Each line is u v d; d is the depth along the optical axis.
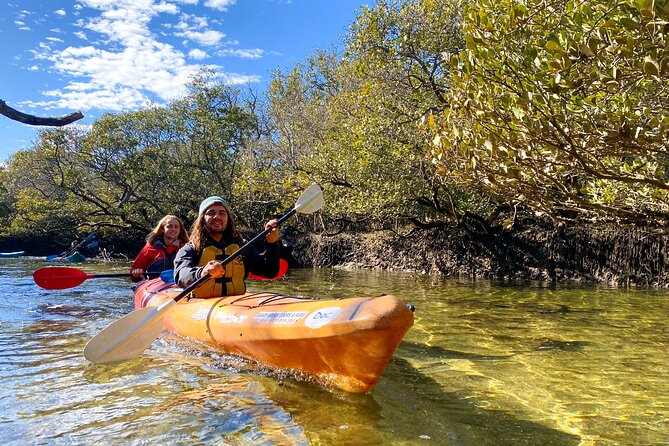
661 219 5.42
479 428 2.62
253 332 3.51
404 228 14.80
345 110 12.80
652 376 3.62
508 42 3.92
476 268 12.57
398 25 10.86
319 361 3.12
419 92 10.98
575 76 3.58
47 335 4.72
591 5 3.62
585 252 11.09
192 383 3.28
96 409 2.81
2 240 22.33
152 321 3.64
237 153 19.19
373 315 2.76
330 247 15.87
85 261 16.91
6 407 2.84
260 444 2.37
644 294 8.60
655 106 3.84
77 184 19.50
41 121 3.80
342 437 2.45
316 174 12.90
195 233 4.50
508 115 4.08
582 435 2.55
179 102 19.41
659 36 2.81
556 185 4.80
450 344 4.60
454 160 4.90
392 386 3.30
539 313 6.44
